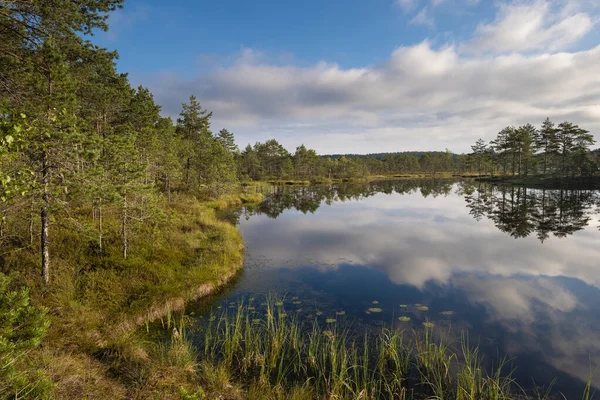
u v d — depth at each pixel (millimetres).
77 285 9664
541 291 13547
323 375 7012
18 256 10188
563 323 10562
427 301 12297
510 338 9477
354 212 37719
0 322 4652
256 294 12516
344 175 110688
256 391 6445
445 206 42031
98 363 6395
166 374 6340
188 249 15117
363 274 15523
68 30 9602
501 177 84625
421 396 6598
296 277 14867
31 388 4102
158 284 11211
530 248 20922
